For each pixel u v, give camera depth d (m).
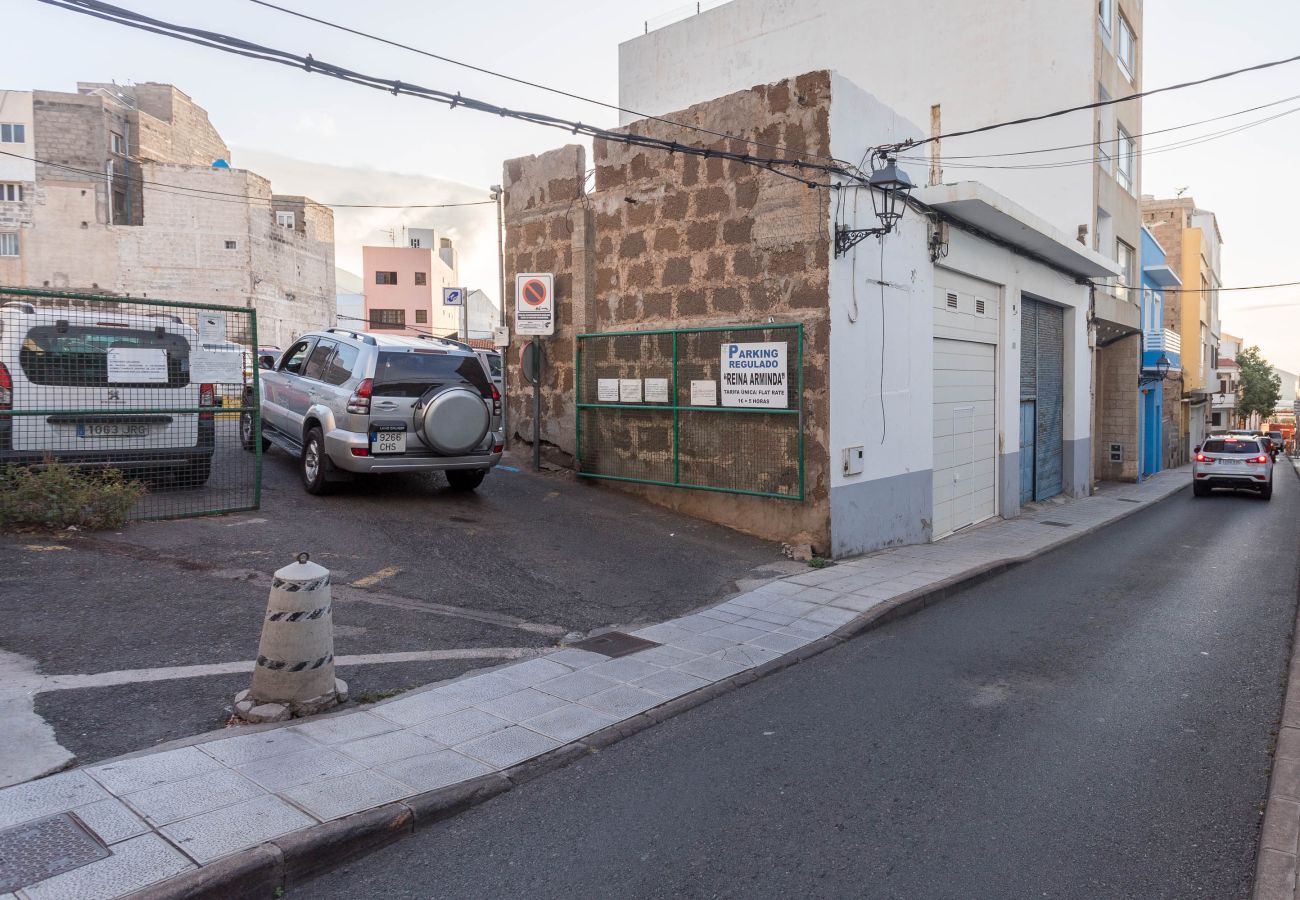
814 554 10.52
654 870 3.59
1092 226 19.17
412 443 10.00
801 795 4.33
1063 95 19.16
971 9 20.02
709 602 8.29
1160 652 7.13
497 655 6.31
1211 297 51.72
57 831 3.48
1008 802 4.28
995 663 6.77
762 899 3.38
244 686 5.20
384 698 5.34
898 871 3.60
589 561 9.13
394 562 8.14
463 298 49.56
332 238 59.03
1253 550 13.11
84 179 45.72
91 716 4.61
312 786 4.05
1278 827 3.96
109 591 6.44
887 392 11.59
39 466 8.27
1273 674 6.53
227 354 9.48
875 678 6.34
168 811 3.71
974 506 15.04
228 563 7.45
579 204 12.99
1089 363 21.56
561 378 13.52
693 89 24.03
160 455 9.08
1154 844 3.87
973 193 11.76
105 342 8.65
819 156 10.32
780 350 10.65
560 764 4.63
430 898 3.38
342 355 10.43
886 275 11.47
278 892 3.40
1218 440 23.45
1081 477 21.17
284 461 12.20
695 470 11.62
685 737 5.10
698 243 11.58
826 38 21.80
